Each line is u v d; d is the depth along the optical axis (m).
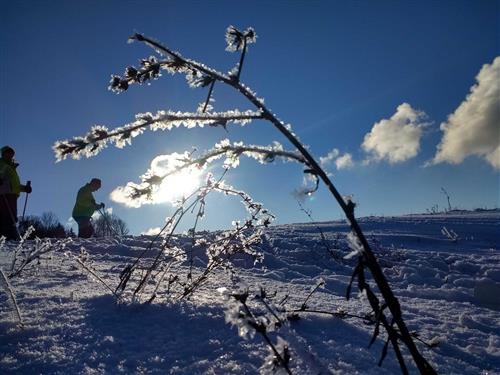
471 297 4.67
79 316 2.39
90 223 11.59
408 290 4.88
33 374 1.75
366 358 2.11
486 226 12.26
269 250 7.19
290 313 2.53
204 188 2.64
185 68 1.33
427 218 14.84
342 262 6.57
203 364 1.88
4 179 9.15
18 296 2.84
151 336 2.17
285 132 1.26
